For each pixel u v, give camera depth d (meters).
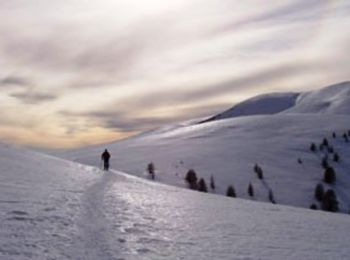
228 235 20.19
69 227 16.25
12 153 47.31
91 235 15.63
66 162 50.78
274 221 26.92
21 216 16.62
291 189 196.38
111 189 30.75
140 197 29.20
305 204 182.00
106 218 19.45
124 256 13.73
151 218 21.58
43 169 37.28
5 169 32.50
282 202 185.12
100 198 25.27
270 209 34.19
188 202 31.22
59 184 28.77
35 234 14.34
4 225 14.82
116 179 39.38
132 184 37.50
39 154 55.72
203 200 34.38
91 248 13.88
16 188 24.00
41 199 21.41
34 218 16.70
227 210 29.80
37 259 11.70
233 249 17.20
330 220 31.09
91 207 21.55
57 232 15.13
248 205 35.41
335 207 170.50
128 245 15.29
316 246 19.94
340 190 196.00
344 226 28.47
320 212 36.97
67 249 13.23
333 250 19.47
